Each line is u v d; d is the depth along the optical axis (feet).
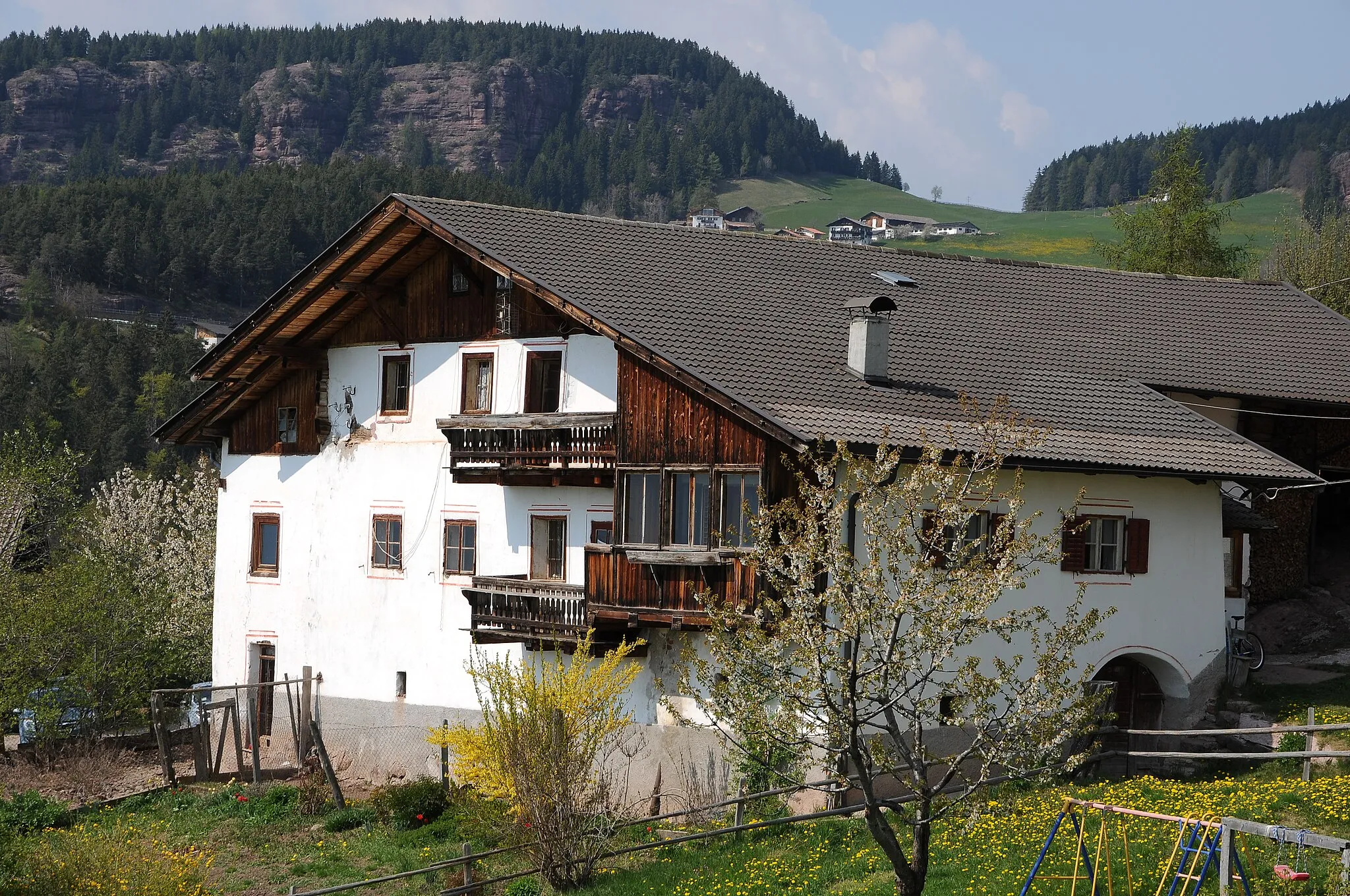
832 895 66.54
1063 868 64.49
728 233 110.83
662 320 93.15
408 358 112.27
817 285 105.40
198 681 152.35
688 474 87.56
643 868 76.33
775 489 83.20
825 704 52.85
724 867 73.87
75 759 116.67
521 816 76.89
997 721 53.88
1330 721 85.66
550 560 102.27
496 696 87.10
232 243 526.57
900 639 54.03
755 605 82.64
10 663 117.08
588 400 98.84
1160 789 77.25
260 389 122.62
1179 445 93.81
